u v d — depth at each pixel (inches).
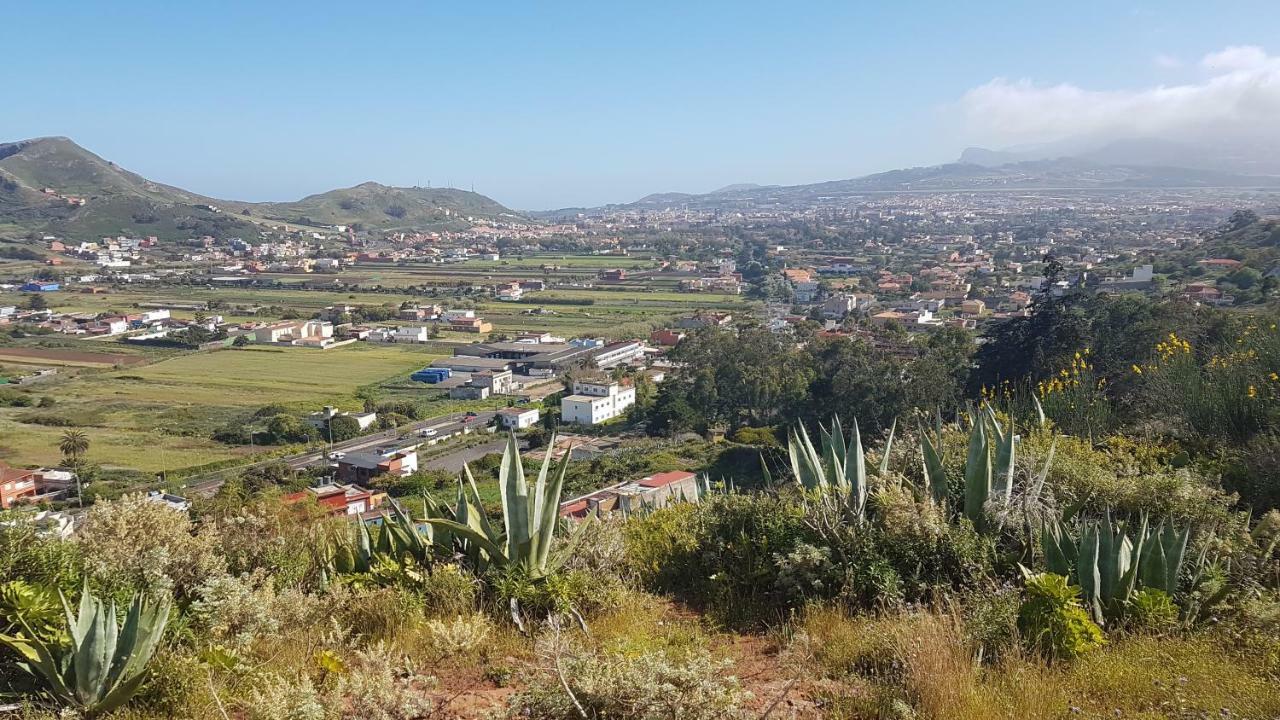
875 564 245.3
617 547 293.6
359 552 302.8
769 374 2137.1
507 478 265.1
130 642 181.6
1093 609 221.6
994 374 1111.6
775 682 197.2
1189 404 417.1
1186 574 238.4
